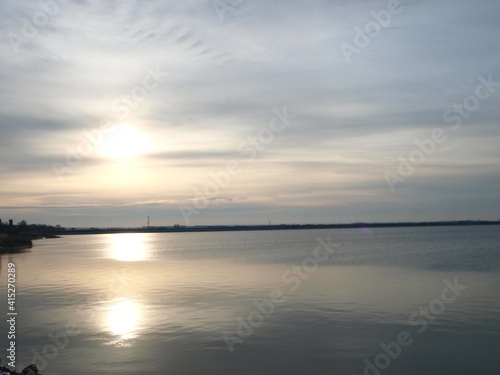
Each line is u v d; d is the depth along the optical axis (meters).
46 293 38.28
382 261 70.69
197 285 43.09
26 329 25.05
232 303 32.47
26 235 190.25
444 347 21.30
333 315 28.02
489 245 119.88
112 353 20.59
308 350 20.89
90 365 19.09
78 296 36.38
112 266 66.31
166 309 30.33
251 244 154.38
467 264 64.19
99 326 25.56
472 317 27.28
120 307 31.22
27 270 59.97
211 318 27.42
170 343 22.08
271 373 18.09
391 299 33.81
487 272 53.16
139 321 26.73
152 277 50.75
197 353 20.50
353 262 69.25
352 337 22.97
